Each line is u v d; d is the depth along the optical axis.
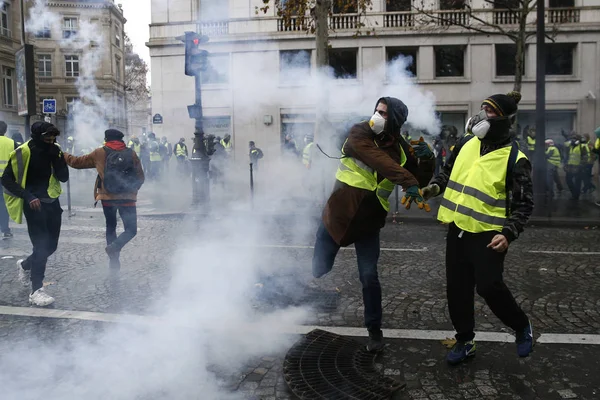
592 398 3.10
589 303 4.88
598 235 8.94
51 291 5.26
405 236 8.77
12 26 19.80
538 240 8.41
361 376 3.36
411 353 3.76
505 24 18.84
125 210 6.02
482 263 3.29
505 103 3.24
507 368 3.51
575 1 19.27
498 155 3.29
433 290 5.32
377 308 3.73
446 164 3.71
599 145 11.77
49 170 4.99
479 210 3.30
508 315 3.35
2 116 19.20
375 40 18.58
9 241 8.10
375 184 3.59
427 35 18.66
